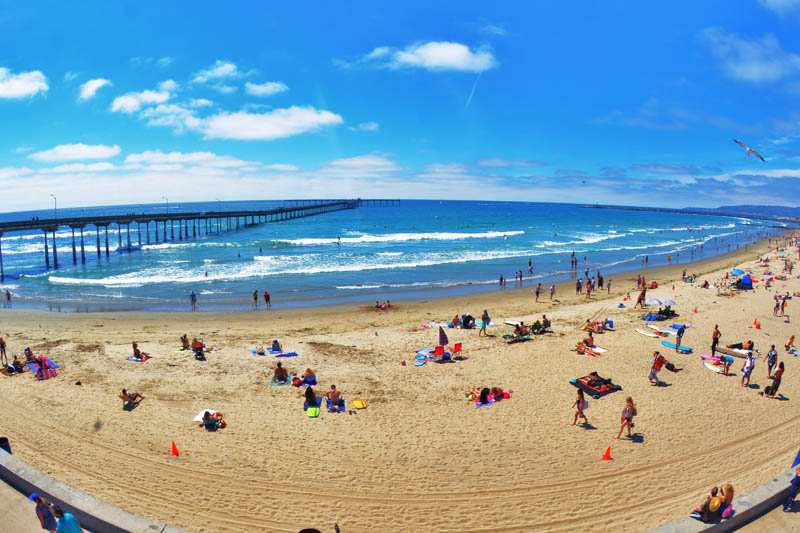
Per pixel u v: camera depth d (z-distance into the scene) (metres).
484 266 52.44
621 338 24.50
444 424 15.51
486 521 10.98
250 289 40.16
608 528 10.74
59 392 17.69
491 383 18.88
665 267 53.44
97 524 9.66
